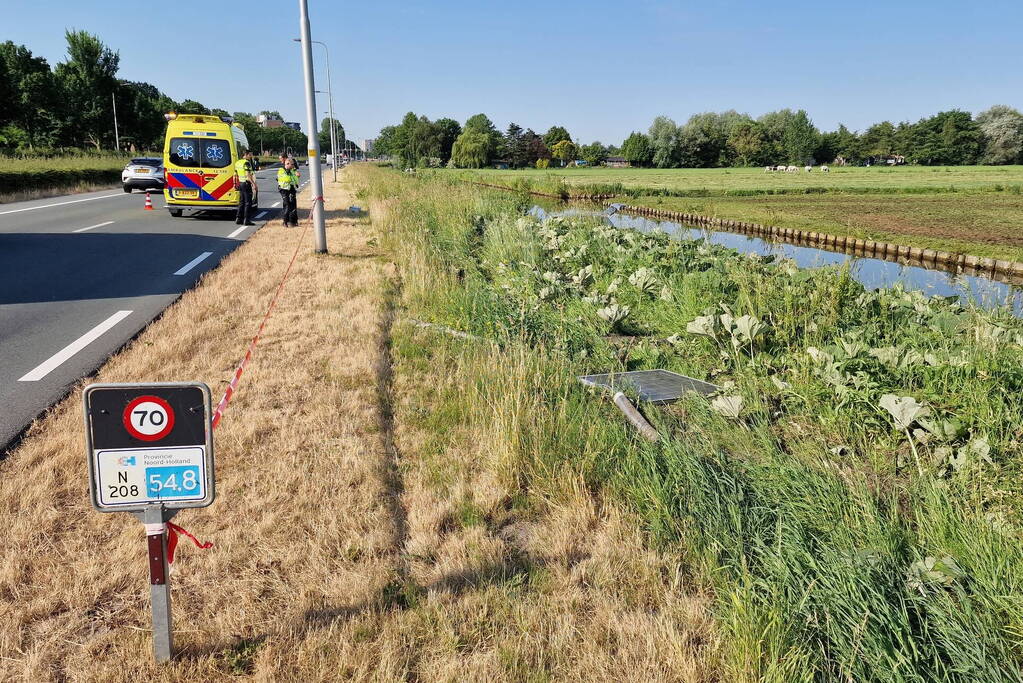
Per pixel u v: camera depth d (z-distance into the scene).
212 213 19.78
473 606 2.81
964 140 130.00
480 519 3.53
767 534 3.33
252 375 5.45
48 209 20.25
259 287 8.92
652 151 131.75
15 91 52.03
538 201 42.12
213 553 3.13
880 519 3.36
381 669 2.44
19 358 5.85
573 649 2.61
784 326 6.87
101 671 2.42
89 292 8.64
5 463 3.90
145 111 63.75
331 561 3.11
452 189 25.50
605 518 3.57
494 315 7.35
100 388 2.25
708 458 4.25
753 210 33.28
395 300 8.51
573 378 5.58
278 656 2.53
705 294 8.41
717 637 2.63
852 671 2.46
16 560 3.01
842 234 22.64
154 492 2.36
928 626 2.70
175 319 7.11
